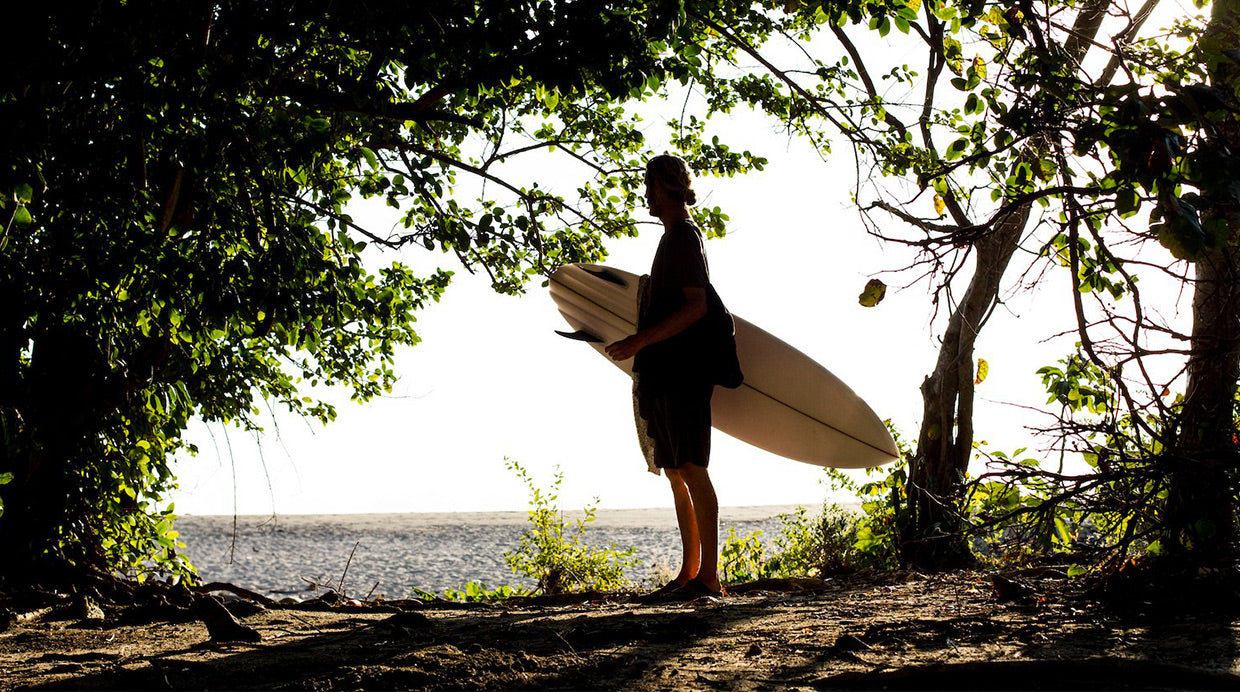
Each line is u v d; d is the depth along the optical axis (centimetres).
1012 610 301
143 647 269
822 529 810
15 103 290
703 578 414
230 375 648
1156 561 302
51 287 373
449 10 314
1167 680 191
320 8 308
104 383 445
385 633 291
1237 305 339
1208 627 251
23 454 439
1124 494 327
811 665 219
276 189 400
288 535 2675
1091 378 434
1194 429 341
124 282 409
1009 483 335
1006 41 341
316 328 431
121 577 536
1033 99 287
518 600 471
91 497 483
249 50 311
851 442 588
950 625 269
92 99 319
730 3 481
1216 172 231
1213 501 303
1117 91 246
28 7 275
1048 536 358
